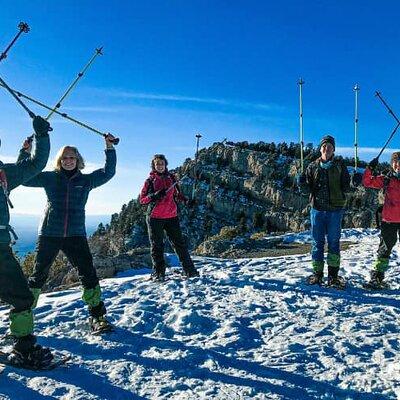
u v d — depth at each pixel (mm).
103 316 5887
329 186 8195
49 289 10109
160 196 8383
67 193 5574
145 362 4918
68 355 5012
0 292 4531
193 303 7117
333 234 8297
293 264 10836
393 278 9070
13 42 4844
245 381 4527
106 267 10555
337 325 6254
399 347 5504
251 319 6453
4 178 4449
